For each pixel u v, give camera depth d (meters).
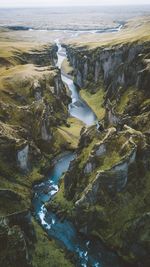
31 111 140.75
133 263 82.12
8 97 153.50
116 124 134.00
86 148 107.06
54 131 140.00
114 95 174.25
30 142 125.31
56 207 99.62
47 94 167.88
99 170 92.88
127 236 84.75
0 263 69.38
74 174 102.38
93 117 176.25
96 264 82.12
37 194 108.75
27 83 166.50
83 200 91.25
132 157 92.00
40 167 120.62
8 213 84.00
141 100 145.50
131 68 164.38
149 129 114.00
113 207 90.56
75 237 90.00
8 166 109.75
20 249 72.31
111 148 96.88
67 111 176.50
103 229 89.06
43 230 91.12
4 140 111.19
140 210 88.88
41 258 79.31
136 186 92.56
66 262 80.75
